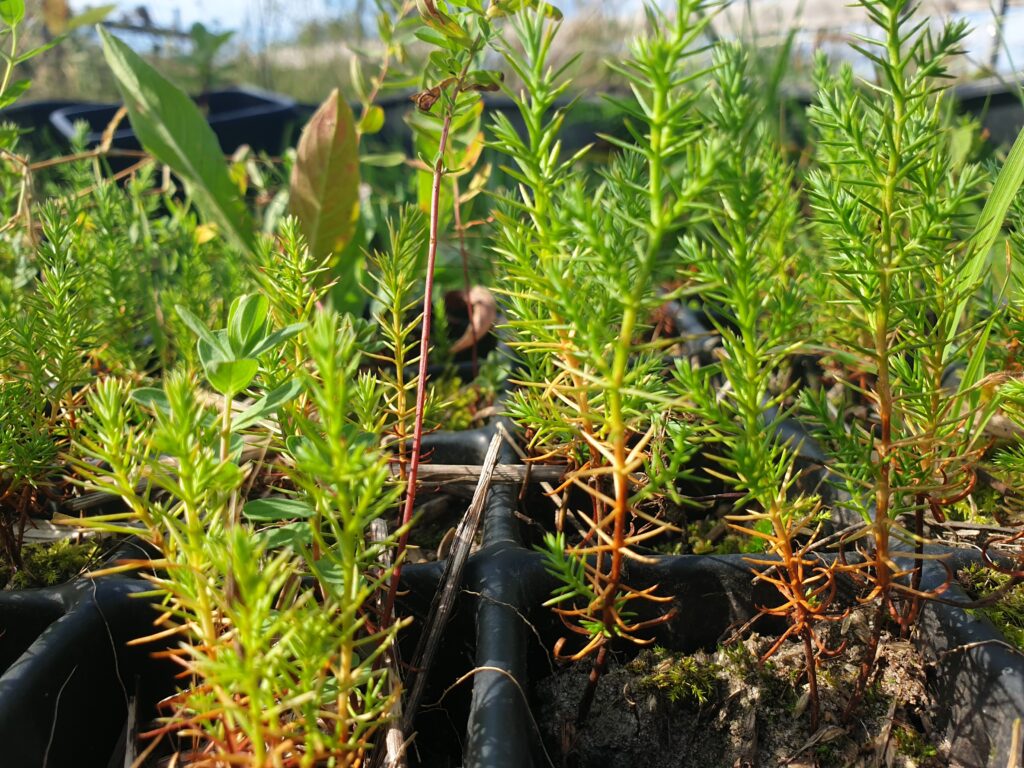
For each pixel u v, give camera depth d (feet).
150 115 5.80
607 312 2.50
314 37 29.25
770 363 2.61
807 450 4.41
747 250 2.42
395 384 3.75
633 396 2.87
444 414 5.79
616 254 2.43
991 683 2.95
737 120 2.36
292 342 3.53
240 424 2.59
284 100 14.64
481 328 6.86
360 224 6.57
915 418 3.20
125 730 3.43
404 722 3.15
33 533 4.34
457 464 4.97
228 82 18.26
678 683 3.40
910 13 2.57
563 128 11.80
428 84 4.34
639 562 3.62
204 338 2.62
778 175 4.35
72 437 4.00
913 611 3.25
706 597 3.60
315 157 5.49
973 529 3.87
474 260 7.60
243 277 6.13
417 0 3.30
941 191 4.23
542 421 3.48
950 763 3.05
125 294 5.54
